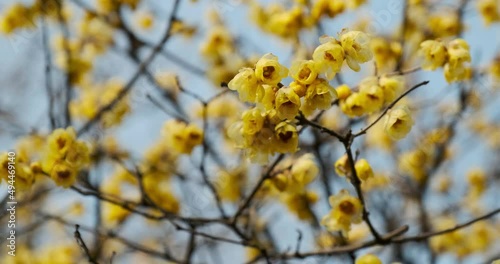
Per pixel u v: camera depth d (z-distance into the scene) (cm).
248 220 131
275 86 100
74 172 113
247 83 100
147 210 138
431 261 162
